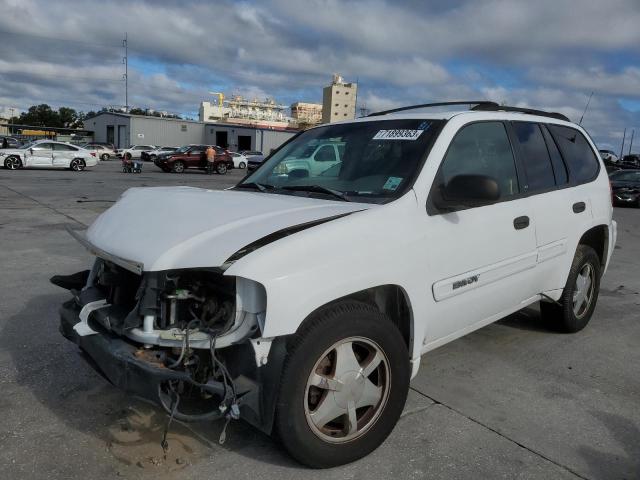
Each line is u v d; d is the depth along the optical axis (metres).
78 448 3.03
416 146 3.48
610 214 5.13
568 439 3.26
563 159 4.61
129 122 67.56
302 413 2.68
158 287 2.66
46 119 126.94
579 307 5.00
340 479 2.81
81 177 25.22
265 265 2.51
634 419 3.54
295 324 2.55
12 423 3.27
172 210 3.10
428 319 3.23
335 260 2.70
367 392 2.93
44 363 4.12
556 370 4.27
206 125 72.00
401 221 3.06
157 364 2.57
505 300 3.90
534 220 4.03
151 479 2.77
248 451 3.03
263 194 3.55
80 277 3.69
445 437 3.24
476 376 4.11
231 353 2.68
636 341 4.99
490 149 3.85
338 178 3.63
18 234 9.45
